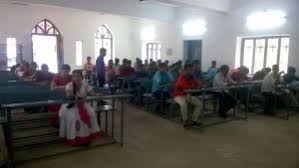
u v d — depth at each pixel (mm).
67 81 4094
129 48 10828
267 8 6398
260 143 3490
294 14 5930
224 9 7152
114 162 2834
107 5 6996
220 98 4812
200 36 8078
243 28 6926
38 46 8930
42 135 3490
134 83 5984
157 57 9891
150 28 9859
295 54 5988
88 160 2877
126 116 4840
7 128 2660
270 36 6516
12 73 5727
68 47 9406
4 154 2699
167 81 5062
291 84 5285
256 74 6051
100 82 5492
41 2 6086
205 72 7473
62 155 2994
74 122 3201
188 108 4277
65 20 9242
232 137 3729
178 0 6395
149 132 3904
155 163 2824
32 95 3689
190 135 3793
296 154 3121
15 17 8305
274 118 4895
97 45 10148
